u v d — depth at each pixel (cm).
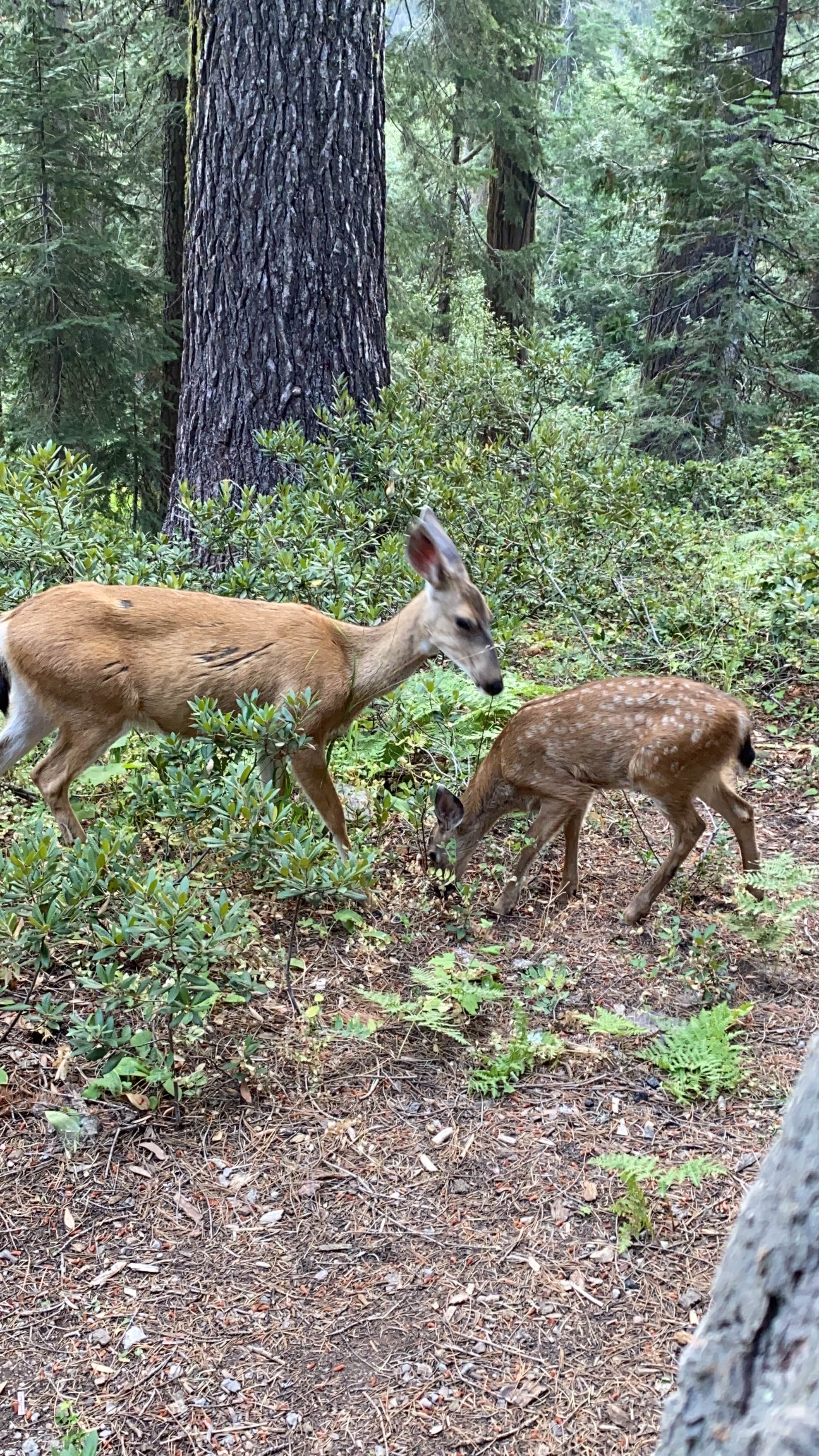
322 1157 344
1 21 1316
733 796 479
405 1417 264
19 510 580
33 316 1246
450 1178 338
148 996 346
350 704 511
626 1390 271
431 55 1602
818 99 1452
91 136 1305
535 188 1822
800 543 853
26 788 529
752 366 1355
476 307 1522
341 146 756
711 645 705
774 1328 121
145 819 500
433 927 475
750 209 1300
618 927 482
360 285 788
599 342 1577
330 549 592
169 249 1402
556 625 743
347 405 739
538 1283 302
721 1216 325
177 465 815
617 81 2628
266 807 420
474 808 513
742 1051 396
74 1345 277
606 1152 350
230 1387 270
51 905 348
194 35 755
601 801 597
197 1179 331
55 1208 317
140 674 475
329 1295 297
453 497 716
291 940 451
